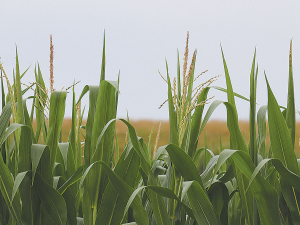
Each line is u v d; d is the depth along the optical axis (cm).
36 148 102
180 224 111
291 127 105
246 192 104
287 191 104
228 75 103
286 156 100
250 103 106
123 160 111
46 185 105
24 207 107
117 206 110
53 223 112
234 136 104
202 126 107
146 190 112
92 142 112
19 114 108
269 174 106
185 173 103
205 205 101
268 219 102
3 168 103
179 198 108
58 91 111
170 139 106
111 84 102
